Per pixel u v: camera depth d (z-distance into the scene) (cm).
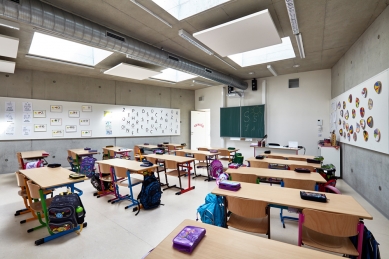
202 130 1020
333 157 546
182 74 808
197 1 333
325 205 188
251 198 206
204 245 126
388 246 246
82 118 728
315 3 306
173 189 462
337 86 571
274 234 276
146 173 363
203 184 504
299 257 115
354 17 345
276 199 203
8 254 229
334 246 174
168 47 476
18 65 591
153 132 899
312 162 385
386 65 315
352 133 446
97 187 426
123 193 434
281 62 584
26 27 360
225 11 330
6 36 365
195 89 1011
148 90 894
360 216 163
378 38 339
